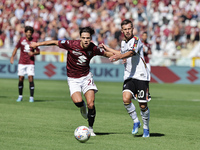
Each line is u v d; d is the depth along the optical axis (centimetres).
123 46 2505
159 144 2302
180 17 10131
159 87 7444
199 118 3581
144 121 2538
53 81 7856
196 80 8575
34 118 3212
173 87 7525
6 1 10506
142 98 2489
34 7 10312
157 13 10175
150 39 9644
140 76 2489
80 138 2212
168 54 9500
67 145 2173
